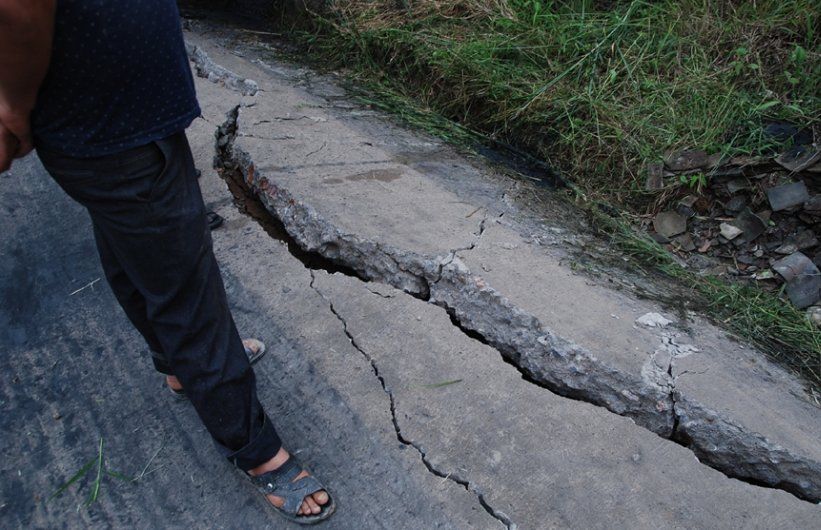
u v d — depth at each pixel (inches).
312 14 188.5
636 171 128.5
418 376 83.8
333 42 179.9
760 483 77.0
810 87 126.3
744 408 79.1
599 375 83.1
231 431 63.4
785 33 136.9
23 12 40.4
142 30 47.8
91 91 47.9
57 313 97.4
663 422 80.7
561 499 69.7
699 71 137.7
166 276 56.2
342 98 158.2
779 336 96.5
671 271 109.3
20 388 85.7
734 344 92.9
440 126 150.8
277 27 200.1
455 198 118.9
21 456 77.1
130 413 81.5
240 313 94.1
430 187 121.4
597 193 129.7
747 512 69.1
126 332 93.3
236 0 213.9
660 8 151.6
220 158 130.0
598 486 71.1
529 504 69.3
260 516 69.4
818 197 114.2
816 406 84.4
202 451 76.4
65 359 89.7
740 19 143.6
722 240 117.8
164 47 50.0
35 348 91.8
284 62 177.3
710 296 103.7
